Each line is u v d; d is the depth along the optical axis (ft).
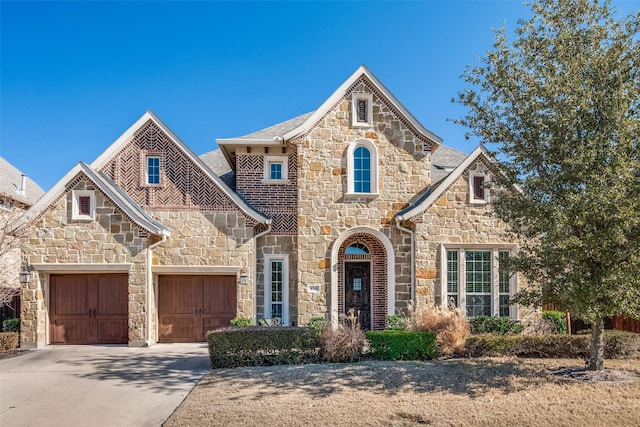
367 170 58.23
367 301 59.36
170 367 41.22
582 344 42.73
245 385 33.88
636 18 33.47
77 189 52.26
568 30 34.86
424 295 55.11
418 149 58.85
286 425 26.73
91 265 51.70
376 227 57.06
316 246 56.08
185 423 26.89
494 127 37.68
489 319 53.26
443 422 27.45
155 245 53.01
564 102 33.12
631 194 30.73
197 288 56.13
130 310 51.75
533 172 36.17
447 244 55.77
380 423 27.17
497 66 36.68
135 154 56.70
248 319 52.85
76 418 28.22
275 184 59.36
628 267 31.63
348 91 58.49
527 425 27.22
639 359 42.55
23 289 51.34
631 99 32.01
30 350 49.90
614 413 28.81
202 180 55.98
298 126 59.52
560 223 31.17
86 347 51.60
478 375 36.11
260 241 57.88
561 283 33.73
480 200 56.70
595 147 32.60
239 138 58.34
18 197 82.84
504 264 38.50
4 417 28.55
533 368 38.32
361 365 39.04
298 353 41.14
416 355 41.78
